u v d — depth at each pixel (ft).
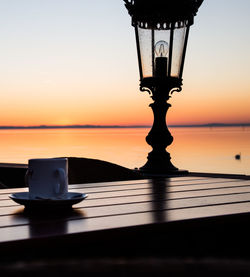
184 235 3.25
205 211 3.55
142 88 9.25
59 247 2.65
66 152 120.16
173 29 8.71
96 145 174.50
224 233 3.49
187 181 6.04
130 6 9.03
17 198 3.43
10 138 276.41
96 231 2.78
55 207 3.39
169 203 3.97
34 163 3.46
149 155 8.94
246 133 487.20
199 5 8.92
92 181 7.56
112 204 3.90
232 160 141.28
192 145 217.97
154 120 9.03
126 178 7.50
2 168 9.37
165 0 8.56
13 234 2.66
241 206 3.82
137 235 2.96
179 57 9.02
